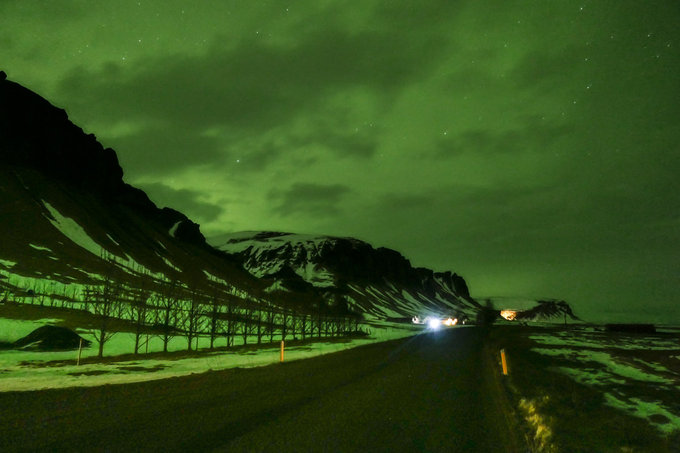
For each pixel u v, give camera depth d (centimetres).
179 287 8431
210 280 11631
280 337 5291
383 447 780
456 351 3388
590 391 1806
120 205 14100
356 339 5472
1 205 8675
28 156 11450
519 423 1002
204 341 4088
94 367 2045
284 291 13350
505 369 1984
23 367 2005
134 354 2850
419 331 8369
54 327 3091
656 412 1459
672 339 8038
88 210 11531
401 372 1986
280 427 895
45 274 6200
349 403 1194
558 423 1024
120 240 10994
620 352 4481
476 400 1297
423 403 1227
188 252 14212
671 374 2842
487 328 10712
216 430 852
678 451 932
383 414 1062
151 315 4694
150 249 11888
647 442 974
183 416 975
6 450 701
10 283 5191
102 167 14150
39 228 8694
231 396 1264
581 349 4544
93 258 8550
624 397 1745
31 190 10288
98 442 752
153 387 1419
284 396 1284
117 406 1079
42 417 943
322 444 780
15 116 11744
